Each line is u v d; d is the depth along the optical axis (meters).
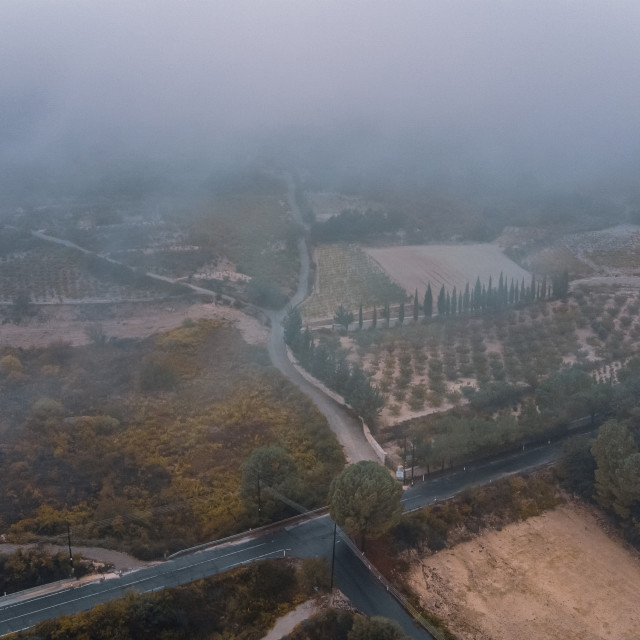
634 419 127.88
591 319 197.75
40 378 154.50
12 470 116.75
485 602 98.31
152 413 136.38
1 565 91.56
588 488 119.88
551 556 108.56
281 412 138.00
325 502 109.94
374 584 95.25
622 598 102.38
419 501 113.62
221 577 91.56
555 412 136.00
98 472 117.44
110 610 83.06
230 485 115.50
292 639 84.50
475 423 129.00
